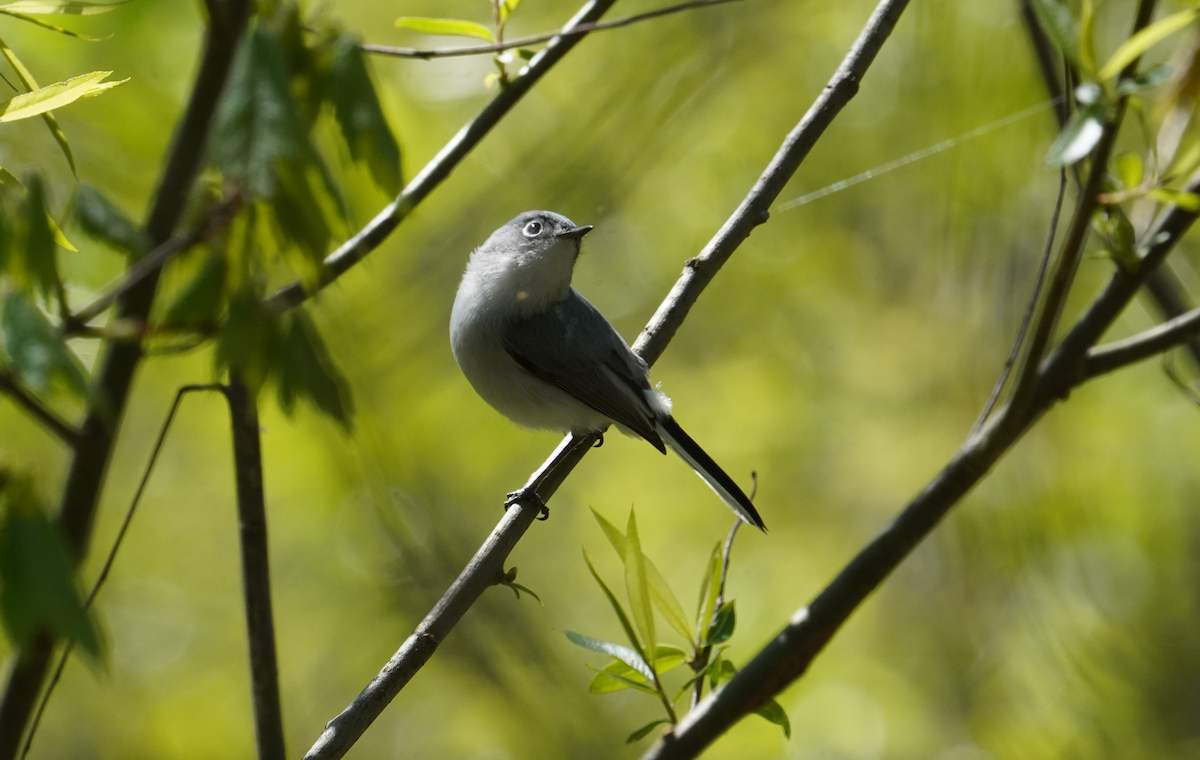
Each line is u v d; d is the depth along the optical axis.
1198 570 12.25
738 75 12.12
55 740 12.42
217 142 2.50
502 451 13.14
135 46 8.81
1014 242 11.30
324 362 3.21
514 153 11.84
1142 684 11.45
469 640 11.69
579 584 13.46
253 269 2.71
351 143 2.88
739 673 5.42
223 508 12.60
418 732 12.91
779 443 13.19
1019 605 11.41
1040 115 10.70
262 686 5.05
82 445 2.89
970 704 11.61
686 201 13.20
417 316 11.02
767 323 13.66
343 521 11.70
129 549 12.58
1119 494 12.32
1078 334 5.85
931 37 11.09
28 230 2.43
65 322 2.48
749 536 13.07
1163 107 6.54
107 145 9.01
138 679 12.59
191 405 11.50
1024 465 11.69
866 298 12.91
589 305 8.24
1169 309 7.45
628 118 11.63
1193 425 12.84
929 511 5.52
